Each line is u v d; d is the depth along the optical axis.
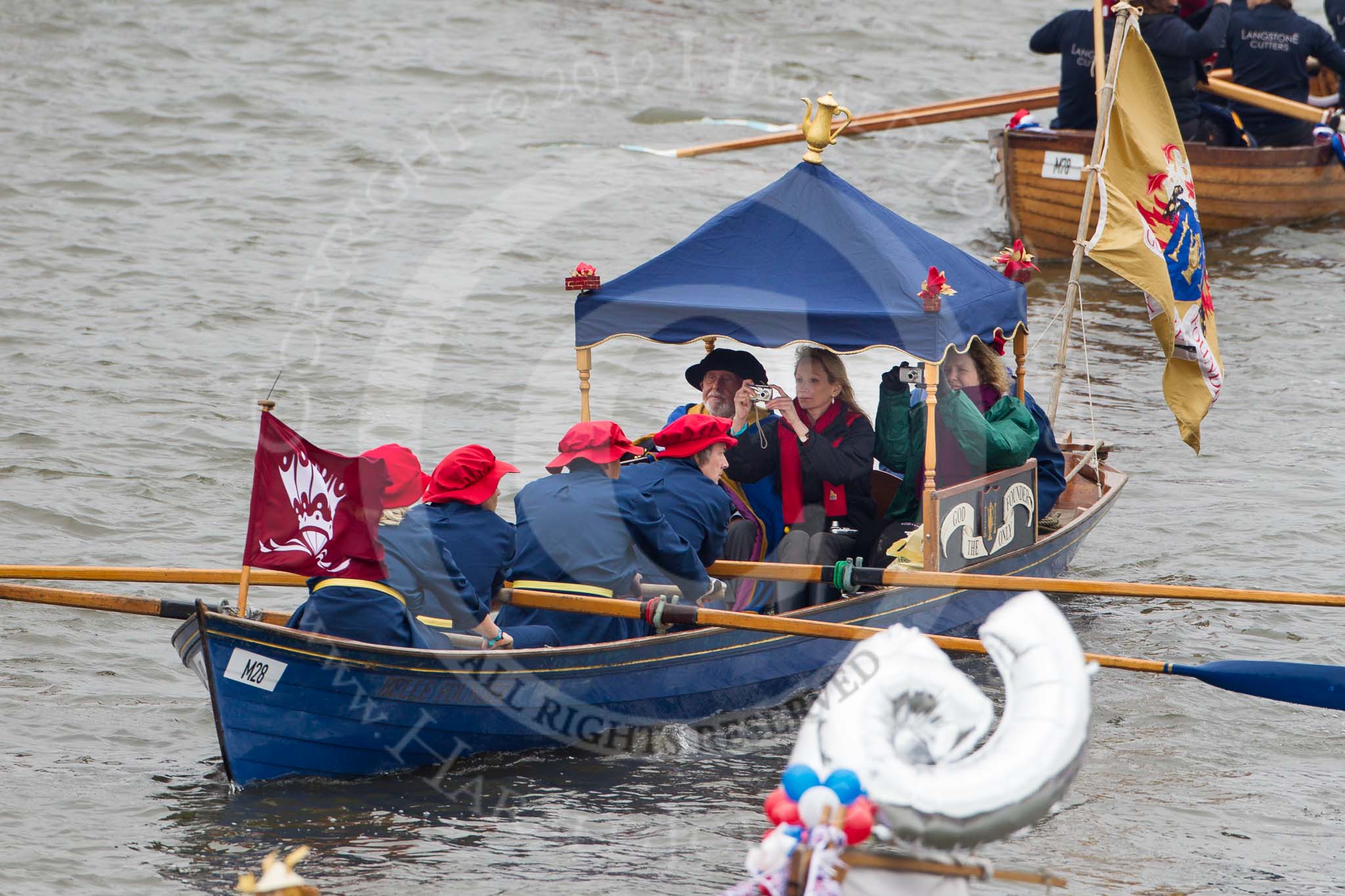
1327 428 41.38
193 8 86.19
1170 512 35.91
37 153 63.12
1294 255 57.81
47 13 82.00
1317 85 66.75
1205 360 34.84
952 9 96.88
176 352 43.97
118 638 27.80
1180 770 23.88
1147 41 54.56
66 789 22.11
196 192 60.19
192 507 33.94
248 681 21.56
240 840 20.75
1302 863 20.86
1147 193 34.28
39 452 36.09
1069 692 14.40
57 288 48.91
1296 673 24.14
